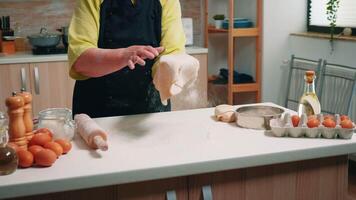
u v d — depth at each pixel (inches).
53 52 132.7
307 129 52.6
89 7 61.3
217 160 45.3
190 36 147.2
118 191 44.4
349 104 121.2
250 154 46.8
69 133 52.1
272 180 49.7
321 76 130.5
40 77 128.7
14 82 126.9
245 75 150.5
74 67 58.7
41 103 130.3
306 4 145.9
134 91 67.2
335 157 51.9
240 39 157.5
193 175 46.4
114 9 63.9
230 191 48.3
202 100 129.5
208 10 161.6
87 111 68.8
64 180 40.8
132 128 57.4
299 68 141.7
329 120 53.1
